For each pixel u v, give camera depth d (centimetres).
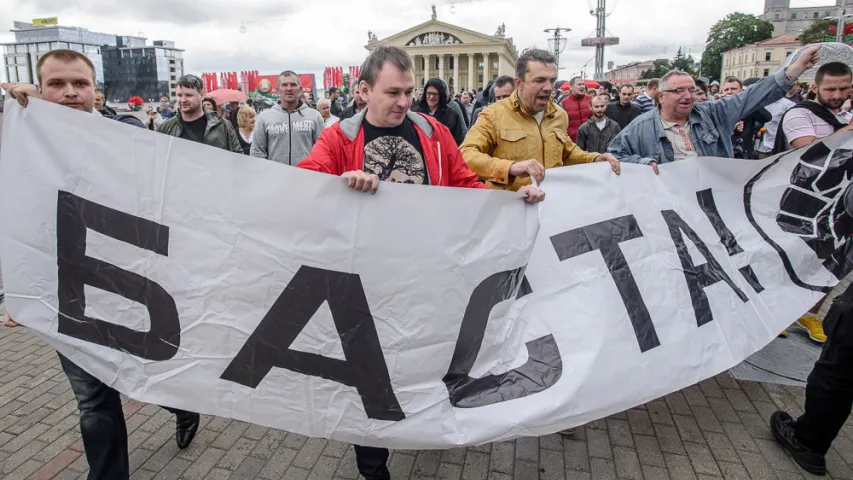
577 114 782
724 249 310
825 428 258
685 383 267
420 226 208
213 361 211
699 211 315
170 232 207
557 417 230
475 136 301
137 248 209
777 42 7031
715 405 327
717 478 265
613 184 301
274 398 212
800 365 375
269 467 274
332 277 207
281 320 208
